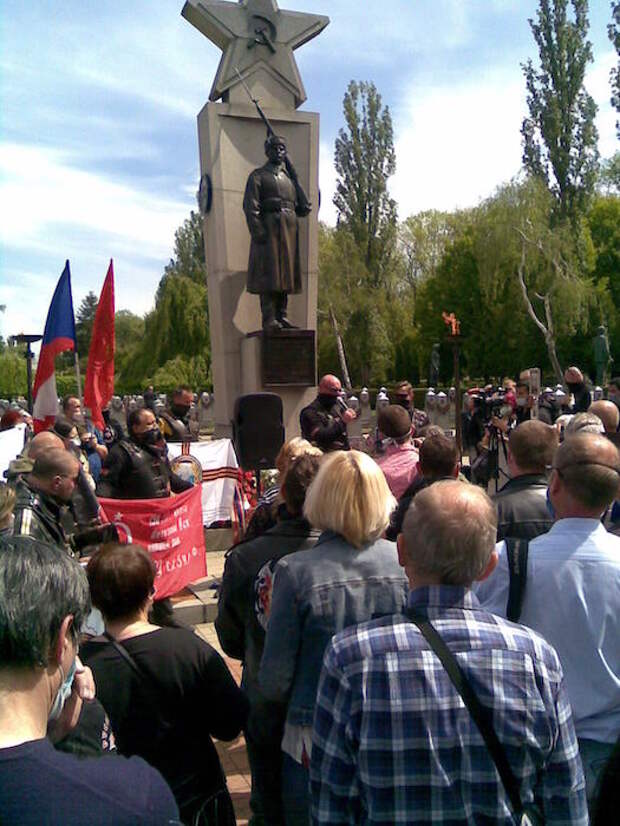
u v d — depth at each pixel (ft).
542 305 133.69
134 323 229.86
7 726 4.27
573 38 127.85
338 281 146.10
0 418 31.78
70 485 13.64
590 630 7.98
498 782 5.47
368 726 5.59
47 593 4.50
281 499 11.57
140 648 8.36
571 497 8.50
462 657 5.72
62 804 3.96
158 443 21.74
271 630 8.70
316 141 43.47
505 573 8.37
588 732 7.95
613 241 155.53
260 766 9.76
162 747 8.27
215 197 41.65
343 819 5.75
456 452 13.00
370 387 165.27
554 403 52.01
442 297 164.55
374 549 8.96
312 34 43.65
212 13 41.78
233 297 42.11
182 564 21.30
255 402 26.20
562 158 129.39
